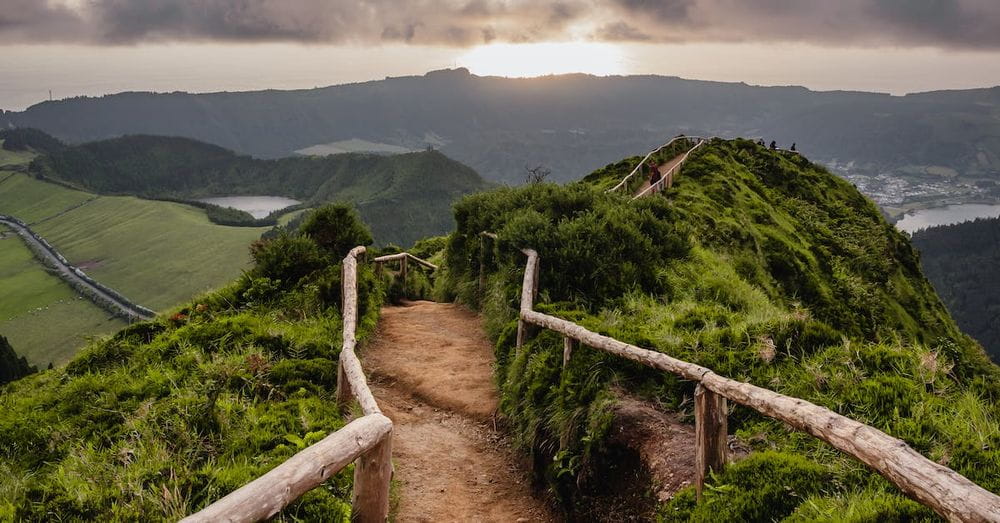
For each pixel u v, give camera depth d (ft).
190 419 18.52
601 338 20.43
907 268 105.91
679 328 25.03
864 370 17.61
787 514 12.51
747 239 65.41
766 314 28.58
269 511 9.98
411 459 22.13
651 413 18.12
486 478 21.35
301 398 21.80
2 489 16.02
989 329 508.53
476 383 28.81
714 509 13.12
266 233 653.30
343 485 15.52
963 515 8.13
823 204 112.27
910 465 9.27
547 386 22.15
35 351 482.69
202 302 35.63
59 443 19.76
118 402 22.06
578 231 35.96
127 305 579.89
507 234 38.17
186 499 14.15
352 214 50.47
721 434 14.08
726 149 121.08
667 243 40.96
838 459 13.62
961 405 15.20
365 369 30.22
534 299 31.76
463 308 45.57
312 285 35.09
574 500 18.02
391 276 53.11
